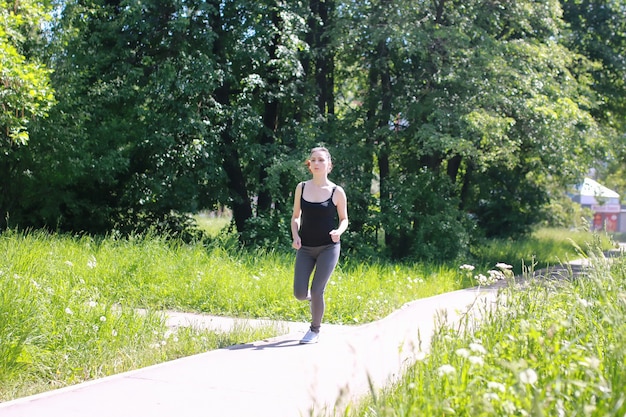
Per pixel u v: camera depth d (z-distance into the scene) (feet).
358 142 73.97
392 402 14.07
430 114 69.77
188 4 65.26
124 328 24.56
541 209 115.24
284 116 77.71
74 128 63.98
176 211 75.51
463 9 74.13
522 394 10.38
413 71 75.41
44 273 33.96
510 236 110.83
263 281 37.37
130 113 67.87
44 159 64.44
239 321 31.19
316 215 25.31
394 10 70.64
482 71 69.21
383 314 34.60
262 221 67.87
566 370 12.72
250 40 67.67
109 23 66.80
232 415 16.10
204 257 42.63
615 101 95.30
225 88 71.77
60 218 70.03
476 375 12.69
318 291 25.17
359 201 72.33
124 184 72.13
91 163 64.44
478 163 76.13
